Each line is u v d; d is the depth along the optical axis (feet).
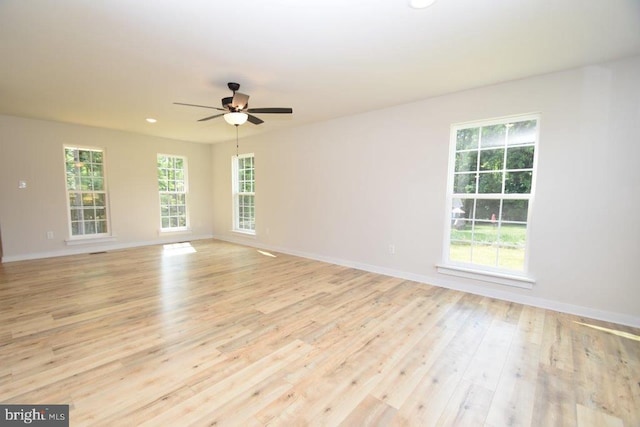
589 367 6.81
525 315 9.59
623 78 8.65
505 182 10.94
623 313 8.96
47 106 13.41
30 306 9.93
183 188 22.95
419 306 10.28
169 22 6.82
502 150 10.96
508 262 10.99
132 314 9.41
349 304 10.44
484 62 8.93
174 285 12.32
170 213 22.26
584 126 9.27
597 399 5.80
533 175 10.31
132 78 10.12
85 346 7.45
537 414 5.40
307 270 14.85
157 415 5.24
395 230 13.75
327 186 16.34
